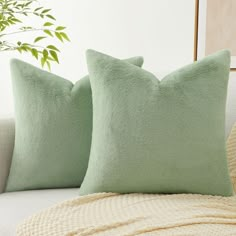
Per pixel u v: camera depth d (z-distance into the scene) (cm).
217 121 167
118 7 286
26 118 189
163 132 164
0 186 191
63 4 312
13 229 147
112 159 167
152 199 159
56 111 188
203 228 135
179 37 263
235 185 182
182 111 165
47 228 140
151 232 132
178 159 164
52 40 321
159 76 214
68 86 193
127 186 167
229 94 201
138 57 197
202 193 168
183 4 260
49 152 186
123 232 134
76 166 188
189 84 167
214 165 166
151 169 165
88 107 190
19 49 206
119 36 287
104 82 172
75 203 157
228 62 173
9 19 211
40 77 192
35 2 326
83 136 189
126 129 167
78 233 135
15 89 195
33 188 188
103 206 155
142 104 167
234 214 149
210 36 249
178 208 149
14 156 191
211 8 247
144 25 276
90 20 299
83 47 304
